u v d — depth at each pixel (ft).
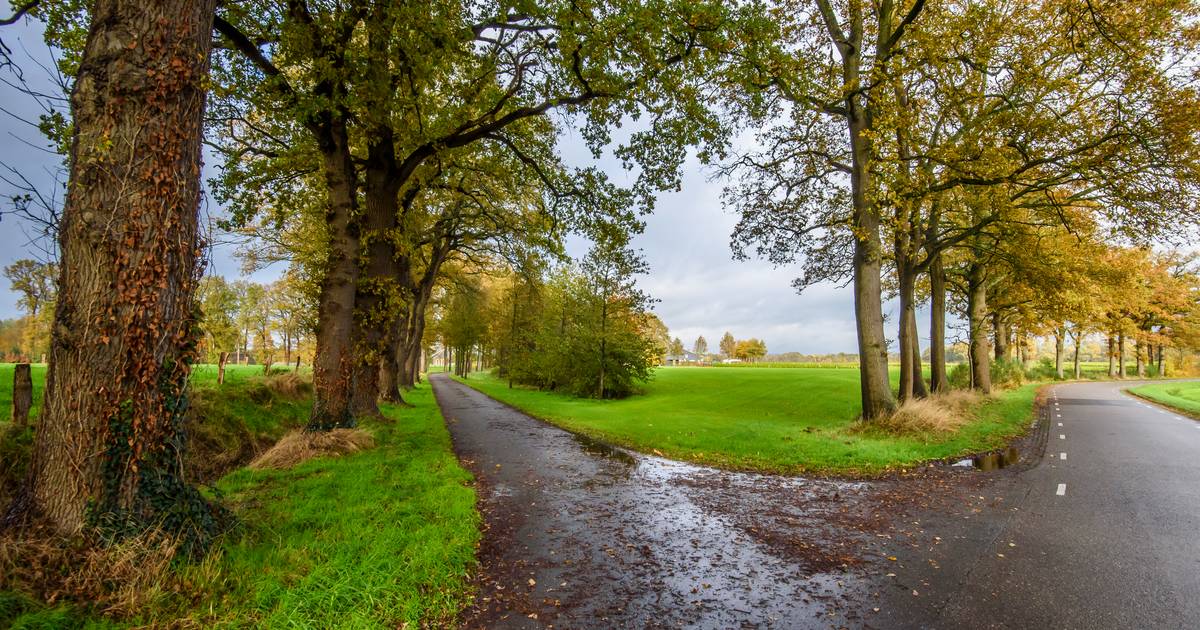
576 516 20.44
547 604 12.84
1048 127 36.52
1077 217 52.90
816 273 64.44
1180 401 71.10
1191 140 32.71
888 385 43.37
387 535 15.90
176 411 14.37
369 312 41.09
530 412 63.77
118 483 12.97
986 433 40.93
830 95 39.34
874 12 44.11
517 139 47.67
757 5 30.96
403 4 27.89
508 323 127.95
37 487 12.60
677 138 38.34
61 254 13.41
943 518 20.10
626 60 32.19
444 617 11.97
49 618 9.98
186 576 12.26
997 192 42.39
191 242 14.73
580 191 44.93
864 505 22.07
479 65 38.68
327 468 26.22
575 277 91.04
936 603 12.98
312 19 30.48
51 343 13.11
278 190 44.06
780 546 17.12
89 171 13.16
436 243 73.51
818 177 50.44
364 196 43.68
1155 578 14.30
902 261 58.13
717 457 32.76
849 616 12.35
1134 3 33.04
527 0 30.89
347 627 10.75
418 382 129.90
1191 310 131.85
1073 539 17.48
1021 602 12.98
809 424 49.26
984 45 36.35
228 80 30.48
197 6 14.82
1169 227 37.73
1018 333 104.73
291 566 13.37
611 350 88.43
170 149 14.05
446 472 26.27
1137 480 25.95
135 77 13.58
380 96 31.01
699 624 11.94
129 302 13.28
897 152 37.83
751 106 43.78
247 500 19.83
